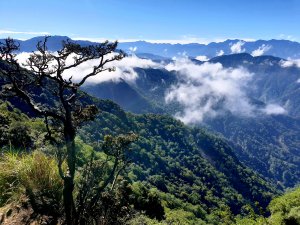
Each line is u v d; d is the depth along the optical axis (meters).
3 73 5.21
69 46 5.31
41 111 5.32
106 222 5.58
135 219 6.30
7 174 6.27
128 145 5.79
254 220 15.53
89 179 5.65
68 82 5.48
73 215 5.29
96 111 5.89
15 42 5.18
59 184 6.29
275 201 20.58
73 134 5.38
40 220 5.51
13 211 5.68
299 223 14.98
